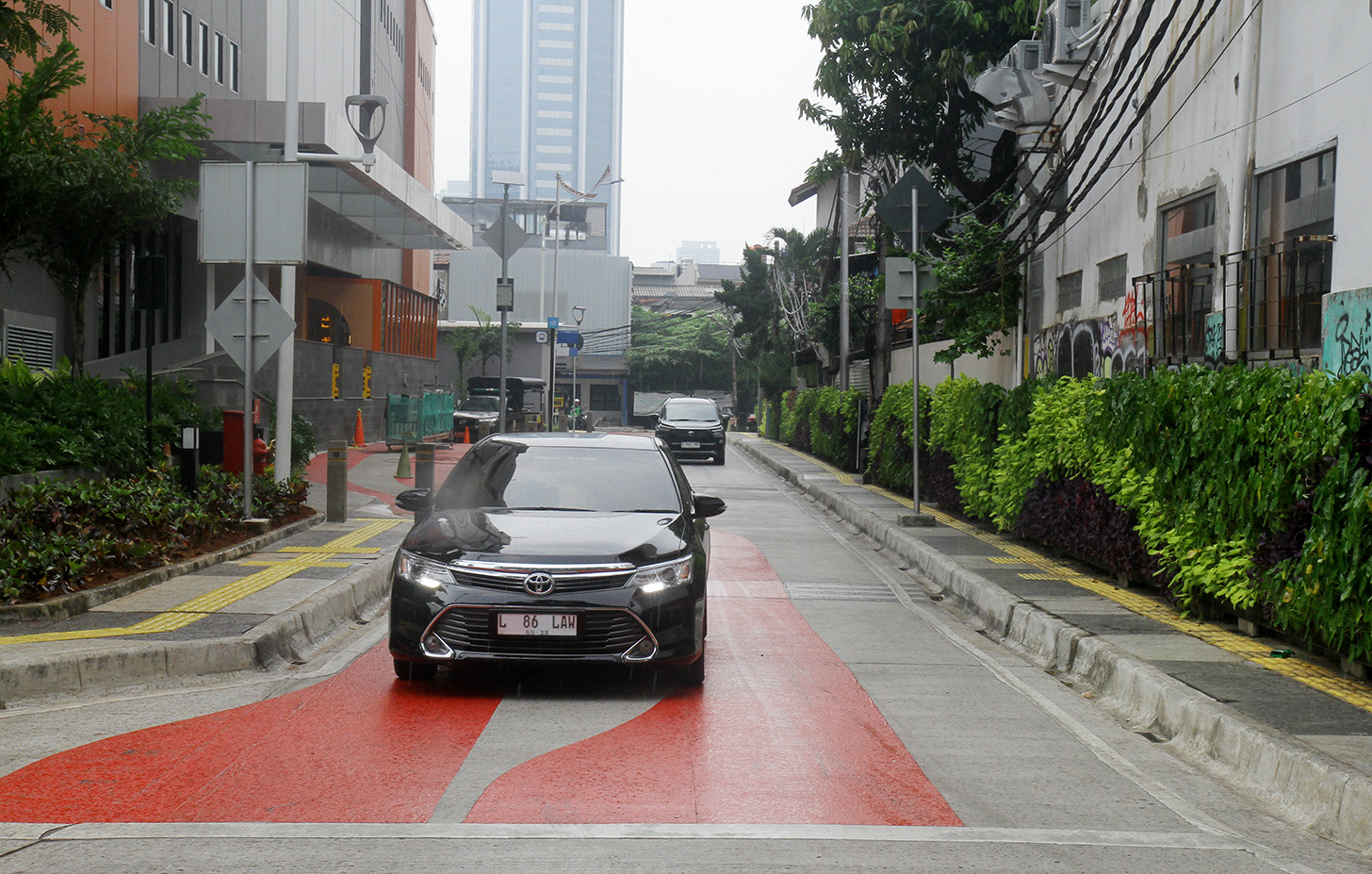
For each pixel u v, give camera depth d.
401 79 54.47
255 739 6.08
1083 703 7.47
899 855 4.52
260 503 13.95
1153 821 5.12
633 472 8.44
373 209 35.44
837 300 35.12
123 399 15.41
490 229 26.45
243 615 8.74
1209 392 8.69
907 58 19.95
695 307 87.94
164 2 27.47
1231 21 11.51
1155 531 9.59
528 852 4.45
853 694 7.50
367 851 4.43
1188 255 12.59
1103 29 14.38
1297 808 5.31
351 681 7.55
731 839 4.67
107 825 4.71
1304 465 7.28
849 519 19.09
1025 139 17.92
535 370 66.94
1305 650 7.95
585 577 6.96
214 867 4.23
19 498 10.45
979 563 12.49
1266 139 10.74
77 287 16.72
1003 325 18.78
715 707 7.00
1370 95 9.10
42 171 14.86
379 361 36.53
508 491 8.18
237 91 31.97
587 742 6.13
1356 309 8.86
